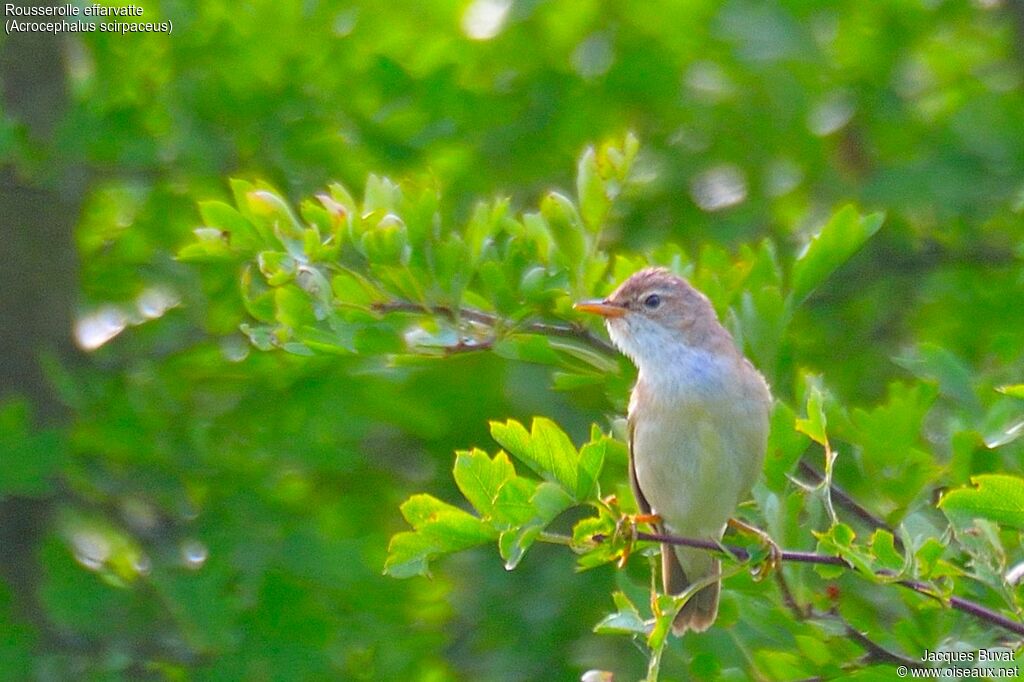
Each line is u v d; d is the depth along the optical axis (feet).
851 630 27.61
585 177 28.78
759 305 30.22
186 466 38.14
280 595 35.76
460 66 45.01
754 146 46.70
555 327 29.66
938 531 28.37
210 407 41.06
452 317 26.81
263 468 39.17
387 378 40.70
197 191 41.93
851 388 43.88
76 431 37.29
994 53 51.16
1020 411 28.53
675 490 28.86
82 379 38.19
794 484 28.84
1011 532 26.86
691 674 30.50
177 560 36.14
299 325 25.89
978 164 45.09
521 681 40.57
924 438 33.06
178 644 35.45
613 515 22.34
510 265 27.55
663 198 46.50
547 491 21.81
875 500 29.63
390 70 44.09
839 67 47.57
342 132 43.34
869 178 46.01
